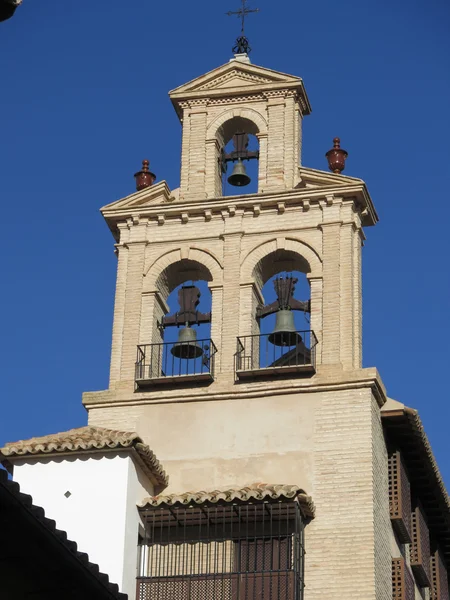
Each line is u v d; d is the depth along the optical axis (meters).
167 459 32.88
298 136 36.88
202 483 32.44
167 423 33.34
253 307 34.47
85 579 21.36
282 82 37.25
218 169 37.19
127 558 29.98
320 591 30.56
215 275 34.94
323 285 34.22
